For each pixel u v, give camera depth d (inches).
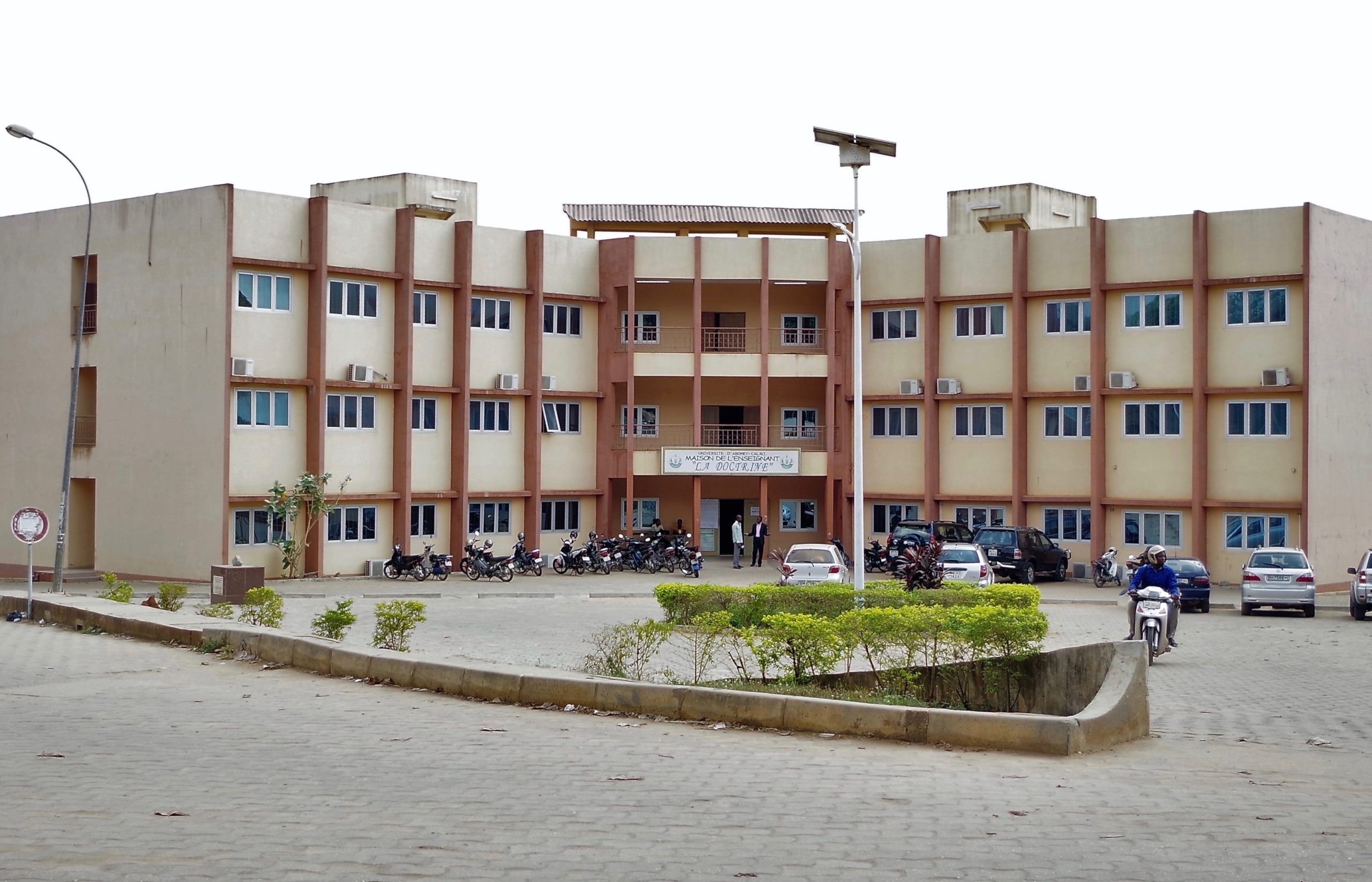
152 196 1715.1
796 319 2059.5
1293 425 1723.7
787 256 1961.1
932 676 650.8
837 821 374.0
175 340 1684.3
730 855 335.9
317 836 350.9
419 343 1823.3
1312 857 342.6
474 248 1860.2
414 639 1031.0
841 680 661.3
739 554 1925.4
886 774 446.6
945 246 1929.1
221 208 1642.5
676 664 816.3
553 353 1948.8
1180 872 326.6
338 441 1738.4
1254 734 587.2
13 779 424.2
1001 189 2054.6
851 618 657.0
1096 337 1814.7
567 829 360.8
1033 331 1882.4
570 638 1045.2
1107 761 486.0
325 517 1716.3
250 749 483.8
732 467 1942.7
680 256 1961.1
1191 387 1772.9
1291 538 1723.7
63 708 587.8
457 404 1846.7
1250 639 1125.1
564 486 1966.0
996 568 1674.5
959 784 431.2
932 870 325.4
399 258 1785.2
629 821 370.9
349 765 452.1
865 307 1984.5
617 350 1983.3
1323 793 432.5
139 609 984.9
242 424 1658.5
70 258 1806.1
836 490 2042.3
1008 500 1888.5
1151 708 675.4
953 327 1930.4
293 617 1206.3
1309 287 1702.8
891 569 1744.6
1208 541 1776.6
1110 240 1825.8
